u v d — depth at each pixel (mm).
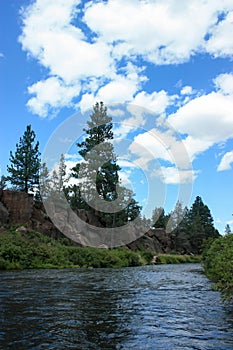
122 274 19562
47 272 19250
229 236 15547
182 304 8680
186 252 66500
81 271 21500
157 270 25047
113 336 5648
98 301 9016
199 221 73000
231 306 8398
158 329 6109
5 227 29859
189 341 5379
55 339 5445
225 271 9820
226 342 5320
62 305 8273
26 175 41250
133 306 8336
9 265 21766
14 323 6414
